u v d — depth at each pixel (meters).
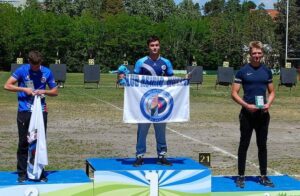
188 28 79.31
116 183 7.45
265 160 8.05
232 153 12.10
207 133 15.40
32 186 7.16
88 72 34.97
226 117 19.72
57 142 13.34
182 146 13.01
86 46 74.31
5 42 71.56
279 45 73.81
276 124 17.98
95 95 28.78
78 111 20.84
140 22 77.50
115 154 11.77
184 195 7.61
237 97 8.00
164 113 8.05
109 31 75.44
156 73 8.12
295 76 34.38
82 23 74.75
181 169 7.61
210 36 78.62
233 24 77.19
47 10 97.19
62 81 33.97
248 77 7.93
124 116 7.97
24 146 7.49
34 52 7.46
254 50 7.90
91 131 15.45
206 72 78.69
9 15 73.44
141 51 76.50
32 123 7.36
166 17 96.44
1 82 38.50
